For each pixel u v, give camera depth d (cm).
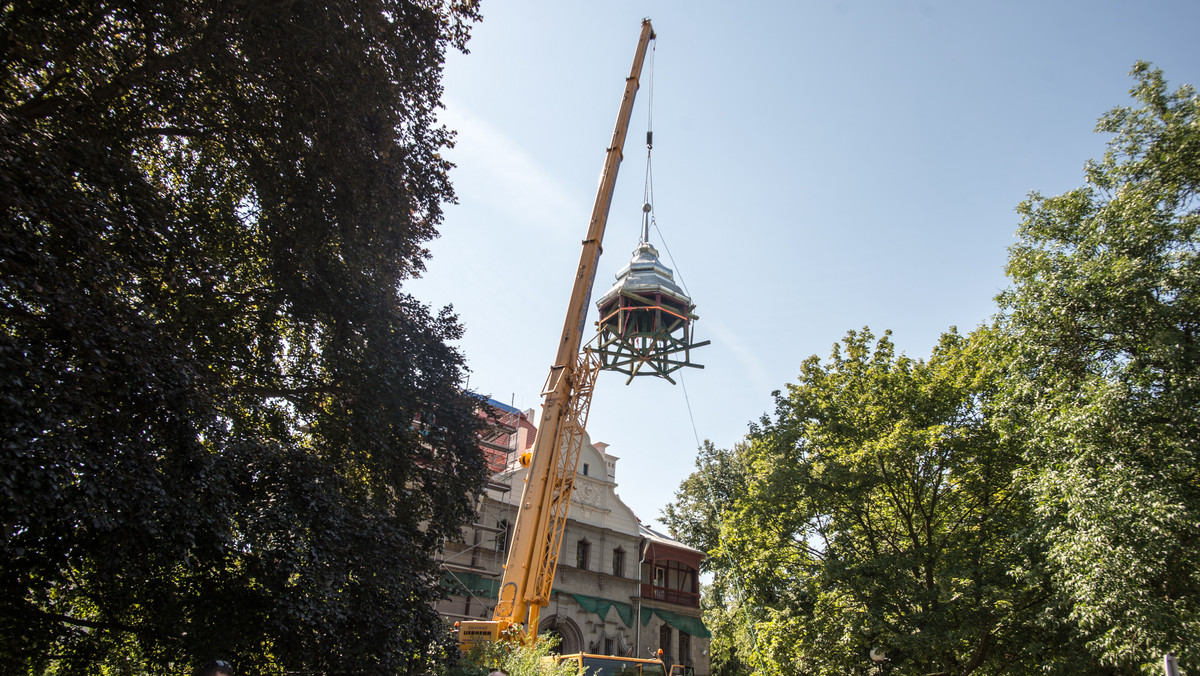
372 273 1504
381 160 1370
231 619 1129
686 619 3903
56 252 932
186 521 974
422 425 1662
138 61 1167
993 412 2283
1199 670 1505
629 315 2600
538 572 1820
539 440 1969
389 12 1357
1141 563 1597
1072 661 1889
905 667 2150
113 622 1104
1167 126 1845
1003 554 2255
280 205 1327
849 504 2552
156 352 1015
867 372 2667
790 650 2448
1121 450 1708
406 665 1304
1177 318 1731
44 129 1052
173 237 1154
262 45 1172
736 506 2920
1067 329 1891
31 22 998
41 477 804
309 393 1516
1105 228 1886
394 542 1366
